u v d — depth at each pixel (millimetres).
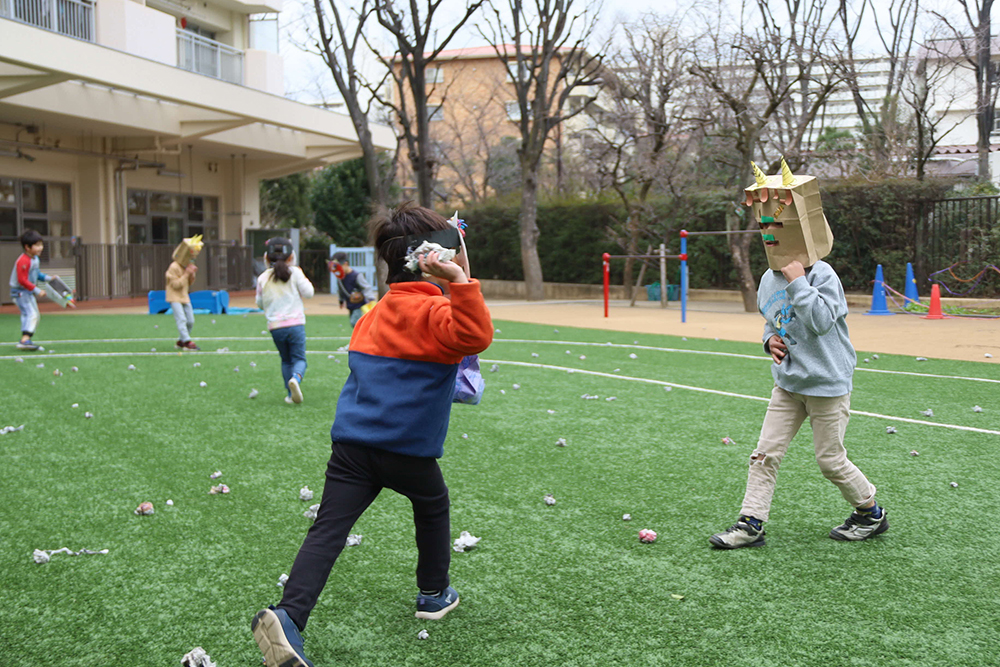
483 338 2635
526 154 23375
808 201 3633
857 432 6203
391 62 23547
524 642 2947
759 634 2977
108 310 20297
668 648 2883
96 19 20922
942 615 3107
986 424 6477
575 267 25672
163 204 26266
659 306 20547
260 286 7621
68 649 2916
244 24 27734
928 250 19141
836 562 3656
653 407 7305
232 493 4801
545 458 5566
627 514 4363
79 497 4715
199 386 8531
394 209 2932
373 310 2961
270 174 29078
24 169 21719
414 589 3434
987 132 25453
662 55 21844
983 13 24578
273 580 3529
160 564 3713
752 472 3924
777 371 3846
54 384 8633
